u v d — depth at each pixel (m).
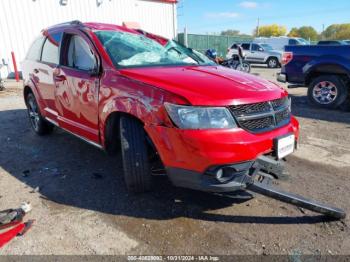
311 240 2.53
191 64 3.70
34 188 3.40
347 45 6.73
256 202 3.10
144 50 3.69
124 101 2.89
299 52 7.54
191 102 2.49
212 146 2.43
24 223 2.74
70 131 4.05
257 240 2.53
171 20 19.61
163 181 3.49
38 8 14.03
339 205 3.03
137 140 2.86
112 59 3.28
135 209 2.97
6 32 13.32
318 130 5.55
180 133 2.49
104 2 16.19
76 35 3.83
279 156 2.82
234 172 2.54
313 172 3.79
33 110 5.28
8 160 4.21
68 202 3.10
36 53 4.93
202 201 3.11
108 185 3.45
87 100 3.46
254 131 2.64
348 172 3.79
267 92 2.87
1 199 3.17
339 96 7.02
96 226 2.71
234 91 2.68
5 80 12.89
